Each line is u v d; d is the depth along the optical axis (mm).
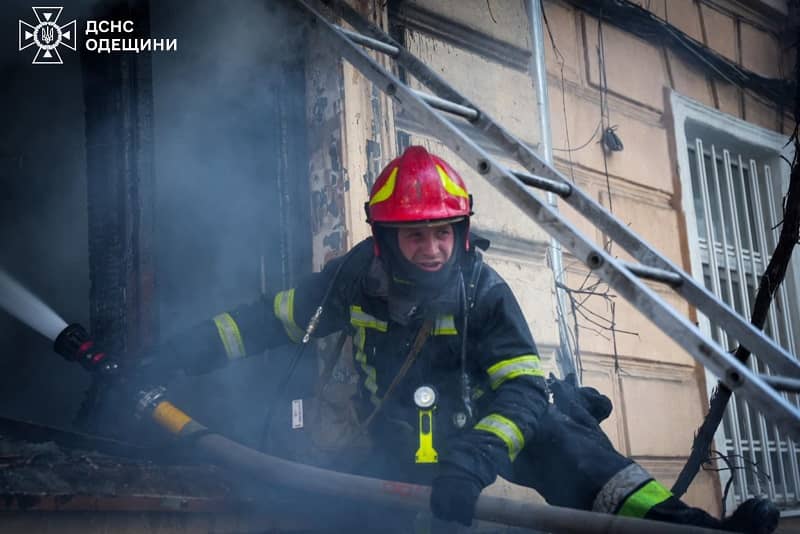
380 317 2770
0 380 4738
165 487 2586
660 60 5953
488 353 2678
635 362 5113
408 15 4113
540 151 4582
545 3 5145
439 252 2660
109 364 2900
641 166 5574
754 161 6840
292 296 2902
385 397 2750
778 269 4039
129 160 3551
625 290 2205
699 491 5273
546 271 4371
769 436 6184
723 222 6340
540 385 2621
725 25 6598
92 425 2982
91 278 3561
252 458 2730
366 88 3734
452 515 2342
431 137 4031
